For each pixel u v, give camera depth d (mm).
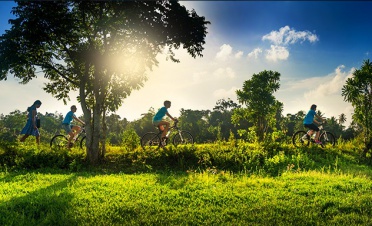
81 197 7715
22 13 12078
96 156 13773
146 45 13695
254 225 5918
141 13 12961
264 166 13500
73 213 6492
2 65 12641
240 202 7488
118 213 6637
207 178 10406
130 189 8664
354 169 13281
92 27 14281
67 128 15758
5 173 11648
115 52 13883
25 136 15172
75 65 14242
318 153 15531
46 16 12086
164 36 13516
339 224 6004
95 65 14133
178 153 14188
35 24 12164
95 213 6512
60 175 11180
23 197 7676
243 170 13188
